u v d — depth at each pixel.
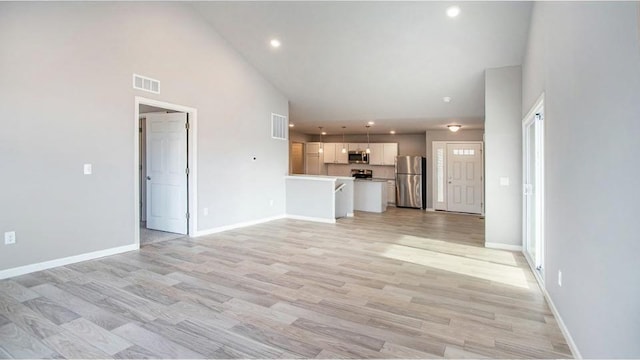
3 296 2.94
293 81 6.55
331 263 4.04
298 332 2.40
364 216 7.84
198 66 5.30
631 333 1.40
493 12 4.05
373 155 10.86
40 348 2.15
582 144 2.03
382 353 2.15
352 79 6.04
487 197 4.91
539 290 3.25
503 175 4.82
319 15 4.66
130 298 2.93
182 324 2.49
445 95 6.11
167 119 5.46
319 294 3.09
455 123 8.16
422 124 8.46
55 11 3.65
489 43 4.53
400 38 4.78
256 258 4.21
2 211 3.33
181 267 3.81
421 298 3.03
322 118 8.04
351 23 4.68
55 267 3.71
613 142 1.58
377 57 5.29
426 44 4.81
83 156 3.93
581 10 2.04
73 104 3.82
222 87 5.73
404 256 4.39
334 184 6.82
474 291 3.21
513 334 2.41
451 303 2.93
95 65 4.01
